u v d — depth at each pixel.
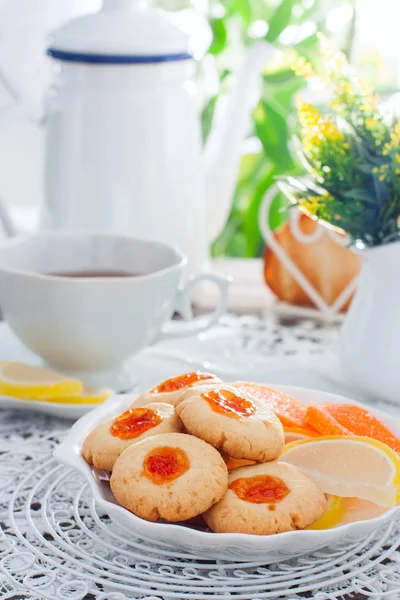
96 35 0.96
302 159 0.86
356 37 1.17
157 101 0.98
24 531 0.68
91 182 0.98
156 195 0.99
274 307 1.02
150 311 0.84
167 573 0.65
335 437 0.69
